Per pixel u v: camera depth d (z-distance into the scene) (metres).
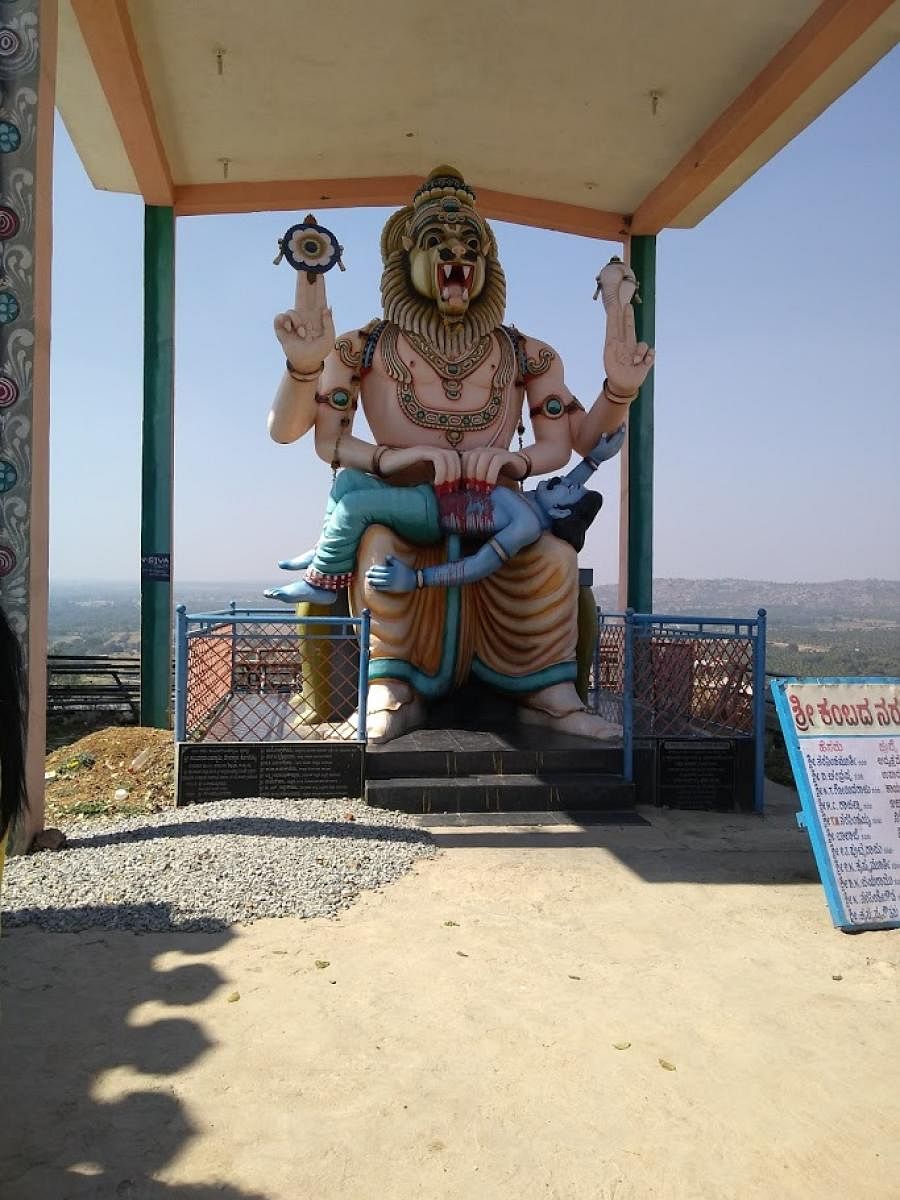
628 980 3.88
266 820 5.79
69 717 11.34
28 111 5.60
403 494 7.39
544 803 6.50
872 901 4.56
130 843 5.45
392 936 4.28
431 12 7.45
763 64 7.98
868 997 3.78
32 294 5.61
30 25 5.60
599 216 10.87
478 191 10.39
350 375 7.78
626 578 11.05
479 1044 3.34
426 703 7.79
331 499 7.66
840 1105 3.00
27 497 5.58
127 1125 2.83
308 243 7.03
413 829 5.87
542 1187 2.59
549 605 7.52
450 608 7.51
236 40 7.79
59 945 4.12
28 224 5.61
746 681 7.09
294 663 9.27
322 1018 3.50
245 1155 2.70
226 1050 3.27
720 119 8.77
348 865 5.10
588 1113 2.94
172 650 10.08
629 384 7.68
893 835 4.73
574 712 7.42
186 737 6.65
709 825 6.43
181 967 3.91
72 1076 3.10
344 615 7.90
